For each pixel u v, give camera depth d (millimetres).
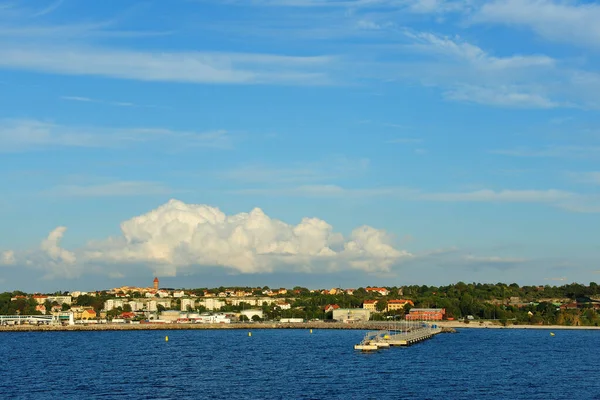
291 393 168875
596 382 191000
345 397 162625
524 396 165875
